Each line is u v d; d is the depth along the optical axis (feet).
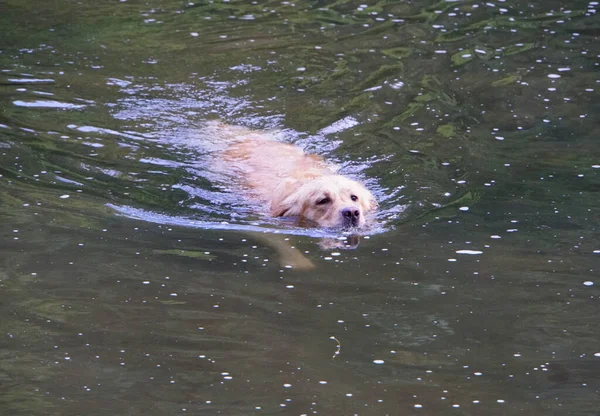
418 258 30.14
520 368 23.06
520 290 27.45
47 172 37.65
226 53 53.93
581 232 31.55
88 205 34.68
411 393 21.91
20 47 54.24
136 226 33.17
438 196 35.63
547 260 29.45
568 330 24.98
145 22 60.44
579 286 27.55
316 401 21.56
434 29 57.67
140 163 39.42
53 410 21.18
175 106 45.98
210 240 32.32
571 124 42.09
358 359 23.59
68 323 25.64
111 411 21.13
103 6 63.93
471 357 23.66
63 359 23.66
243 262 30.22
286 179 37.24
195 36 57.16
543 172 37.11
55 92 46.98
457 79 48.62
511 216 33.22
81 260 29.91
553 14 59.67
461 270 29.04
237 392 22.02
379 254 30.78
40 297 27.20
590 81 47.55
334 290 27.84
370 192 36.76
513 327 25.22
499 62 51.03
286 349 24.17
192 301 27.04
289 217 35.91
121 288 27.91
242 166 39.99
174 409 21.21
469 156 39.14
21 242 31.07
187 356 23.80
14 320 25.79
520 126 42.19
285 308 26.63
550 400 21.45
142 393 21.97
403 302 26.91
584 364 23.17
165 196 36.35
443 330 25.14
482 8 61.41
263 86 48.73
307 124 43.93
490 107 44.62
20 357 23.73
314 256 30.89
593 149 39.24
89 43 55.47
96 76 49.67
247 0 65.87
